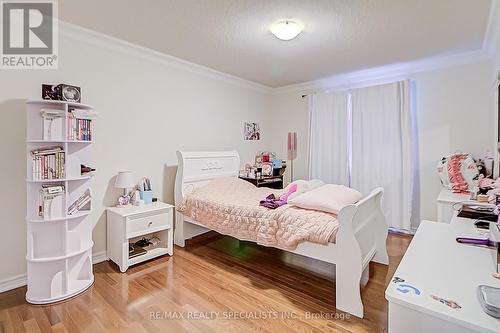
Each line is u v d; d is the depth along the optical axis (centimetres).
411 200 361
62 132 217
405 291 93
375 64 358
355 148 402
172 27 252
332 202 224
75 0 206
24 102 233
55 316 190
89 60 271
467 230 157
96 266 274
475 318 77
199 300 211
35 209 214
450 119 339
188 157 337
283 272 262
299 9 218
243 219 258
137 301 209
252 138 475
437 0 205
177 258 297
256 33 263
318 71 391
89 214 240
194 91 375
